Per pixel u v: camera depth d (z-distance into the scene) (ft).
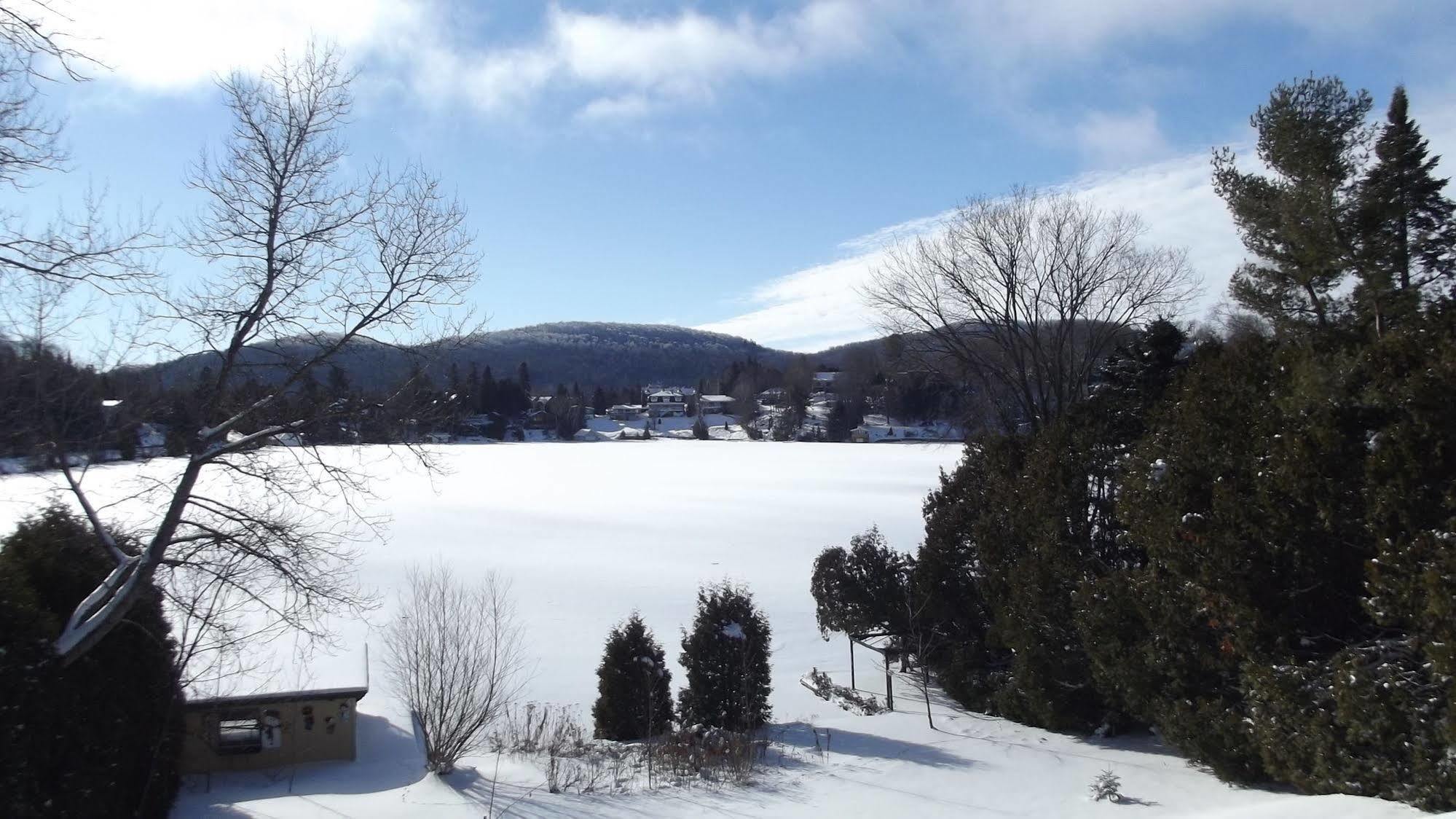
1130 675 45.75
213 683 49.32
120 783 35.96
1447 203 45.42
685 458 288.30
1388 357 36.52
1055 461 53.93
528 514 160.35
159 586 36.96
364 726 56.39
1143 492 45.85
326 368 36.11
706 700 54.80
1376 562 34.40
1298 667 37.70
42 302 29.43
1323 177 43.62
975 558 62.80
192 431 33.94
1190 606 42.52
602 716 55.26
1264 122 46.34
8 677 28.37
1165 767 45.24
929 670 68.03
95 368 31.32
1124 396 56.80
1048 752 48.96
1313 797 35.99
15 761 28.78
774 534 136.46
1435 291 44.62
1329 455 37.22
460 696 49.55
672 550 122.83
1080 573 51.01
